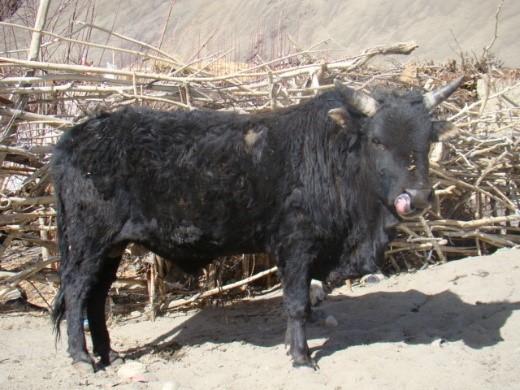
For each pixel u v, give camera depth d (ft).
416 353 10.59
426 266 15.37
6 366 10.92
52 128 14.37
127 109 11.35
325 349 11.10
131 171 10.87
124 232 11.07
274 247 10.85
